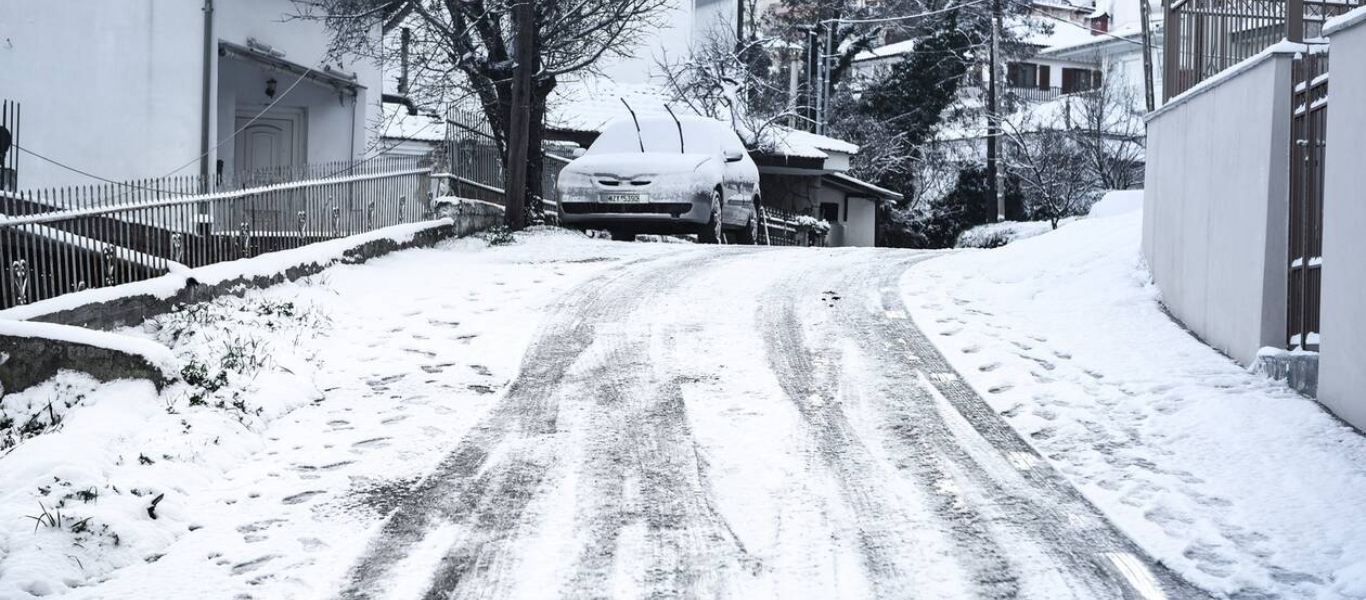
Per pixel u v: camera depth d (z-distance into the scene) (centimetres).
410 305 1229
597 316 1178
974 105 5862
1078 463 745
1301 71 907
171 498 686
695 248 1747
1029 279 1333
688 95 3753
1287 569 578
